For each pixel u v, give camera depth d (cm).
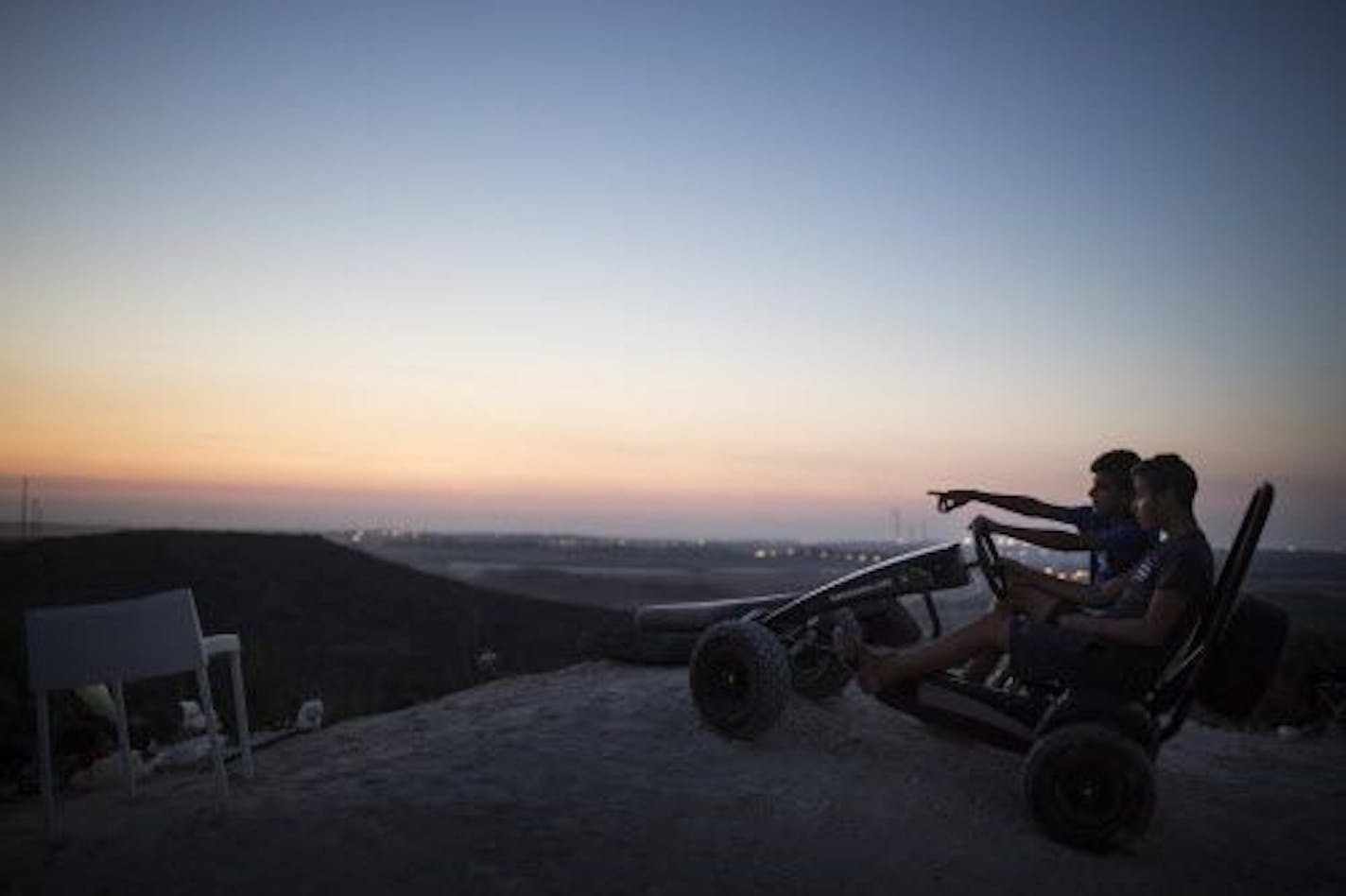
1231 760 723
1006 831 477
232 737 814
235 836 409
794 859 429
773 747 547
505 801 457
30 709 759
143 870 383
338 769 517
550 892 386
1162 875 453
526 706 632
